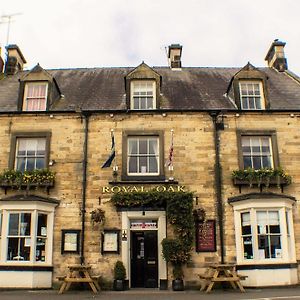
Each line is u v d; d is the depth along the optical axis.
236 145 16.75
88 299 12.31
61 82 20.23
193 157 16.58
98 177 16.34
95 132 16.86
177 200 15.59
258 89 18.05
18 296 13.00
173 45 22.25
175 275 14.99
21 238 15.34
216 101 18.30
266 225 15.55
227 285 15.09
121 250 15.59
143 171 16.69
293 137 16.92
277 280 15.00
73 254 15.60
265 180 16.09
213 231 15.77
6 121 17.05
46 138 16.80
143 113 17.05
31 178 16.05
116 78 20.61
